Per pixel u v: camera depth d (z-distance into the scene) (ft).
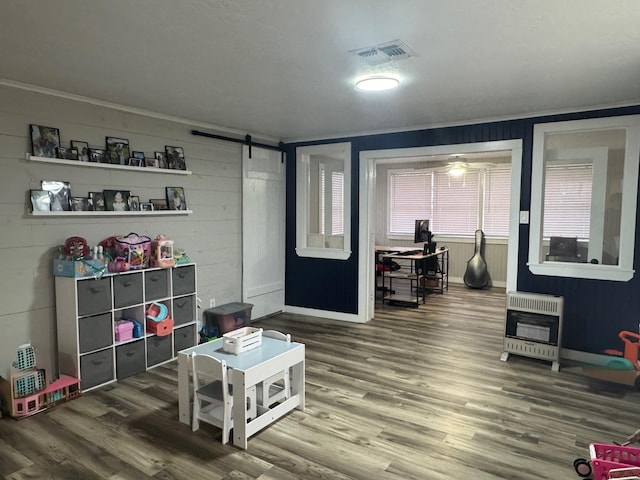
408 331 16.28
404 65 9.00
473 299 22.18
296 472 7.54
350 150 17.24
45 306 10.86
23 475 7.43
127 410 9.82
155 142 13.46
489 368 12.48
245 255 16.96
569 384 11.35
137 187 12.95
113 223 12.35
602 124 12.50
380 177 29.07
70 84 10.35
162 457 7.98
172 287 12.85
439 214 27.53
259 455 8.05
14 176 10.23
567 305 13.37
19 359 9.64
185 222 14.53
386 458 7.97
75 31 7.32
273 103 12.28
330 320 17.93
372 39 7.63
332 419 9.42
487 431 8.93
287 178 18.90
